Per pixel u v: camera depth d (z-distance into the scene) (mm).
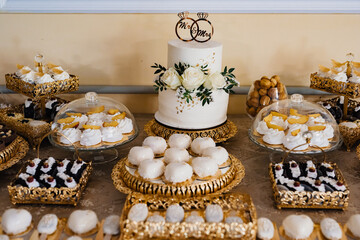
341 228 1069
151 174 1176
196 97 1413
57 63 1795
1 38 1750
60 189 1138
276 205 1174
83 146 1321
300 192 1129
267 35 1766
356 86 1500
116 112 1468
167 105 1477
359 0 1720
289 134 1336
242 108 1877
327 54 1804
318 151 1307
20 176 1183
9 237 1021
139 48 1777
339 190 1146
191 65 1405
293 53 1797
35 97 1473
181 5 1705
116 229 1032
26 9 1699
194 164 1200
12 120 1527
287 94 1729
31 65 1797
